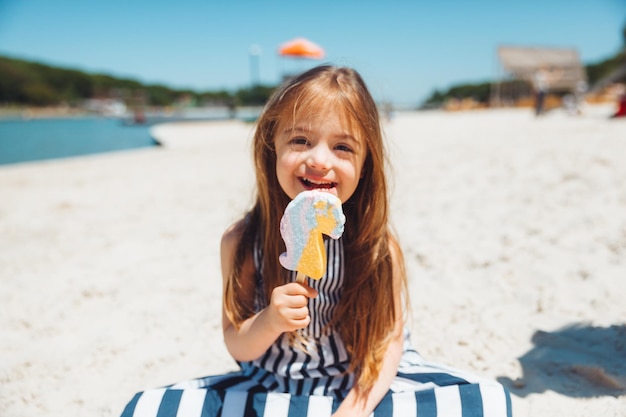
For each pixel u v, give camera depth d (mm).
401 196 5281
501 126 14172
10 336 2766
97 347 2598
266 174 1617
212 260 3865
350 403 1491
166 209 5840
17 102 82188
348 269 1636
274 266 1642
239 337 1585
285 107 1471
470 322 2584
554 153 6332
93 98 93625
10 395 2189
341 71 1521
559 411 1811
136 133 30734
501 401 1420
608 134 7695
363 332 1588
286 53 16016
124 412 1472
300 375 1611
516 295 2814
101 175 9406
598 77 59844
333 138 1433
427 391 1497
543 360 2162
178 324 2818
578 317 2494
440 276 3184
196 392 1512
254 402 1489
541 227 3760
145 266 3834
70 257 4211
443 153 8062
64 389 2225
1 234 5199
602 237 3393
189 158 11883
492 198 4738
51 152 18891
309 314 1605
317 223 1295
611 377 1929
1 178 9633
